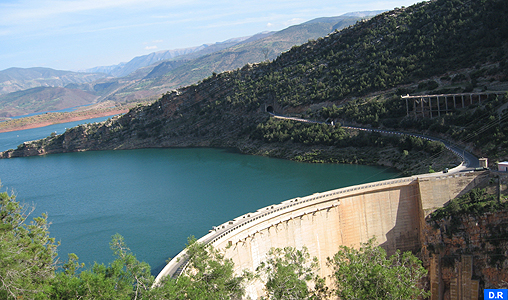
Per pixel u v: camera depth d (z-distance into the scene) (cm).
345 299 7925
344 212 12062
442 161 15375
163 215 15475
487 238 10681
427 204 11869
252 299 10194
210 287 7625
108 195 19238
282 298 7912
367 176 17350
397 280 8075
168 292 6988
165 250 12306
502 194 10994
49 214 16938
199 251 8288
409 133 19175
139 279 7344
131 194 19012
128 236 13712
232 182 19212
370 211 12231
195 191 18325
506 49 19362
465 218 11019
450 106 18850
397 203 12275
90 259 12219
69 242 13662
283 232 11275
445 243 11225
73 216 16438
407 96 19412
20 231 8038
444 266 11181
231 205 15725
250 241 10531
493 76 18350
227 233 10069
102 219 15738
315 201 11750
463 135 15888
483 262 10681
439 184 11888
